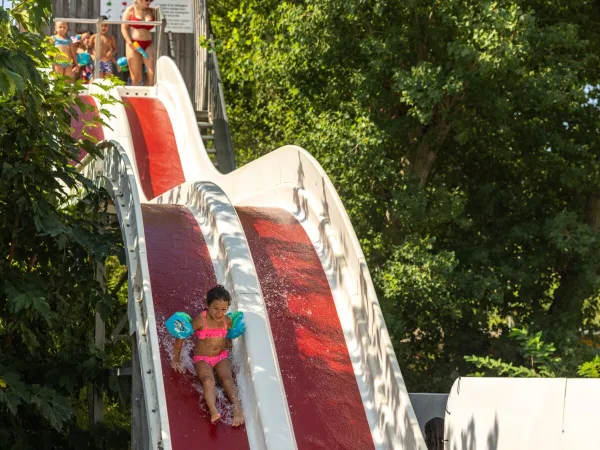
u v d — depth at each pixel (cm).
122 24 2156
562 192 2306
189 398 891
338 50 1936
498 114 2005
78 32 2305
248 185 1365
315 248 1119
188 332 882
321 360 972
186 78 2442
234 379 917
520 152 2283
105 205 1240
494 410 889
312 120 1992
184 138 1802
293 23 1892
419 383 2217
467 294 2050
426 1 1850
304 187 1193
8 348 1190
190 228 1118
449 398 989
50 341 1277
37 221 1068
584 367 985
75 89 1152
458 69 1814
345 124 1941
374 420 925
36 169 1114
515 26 1761
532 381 830
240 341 942
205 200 1136
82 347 1273
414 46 2003
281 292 1039
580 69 2067
